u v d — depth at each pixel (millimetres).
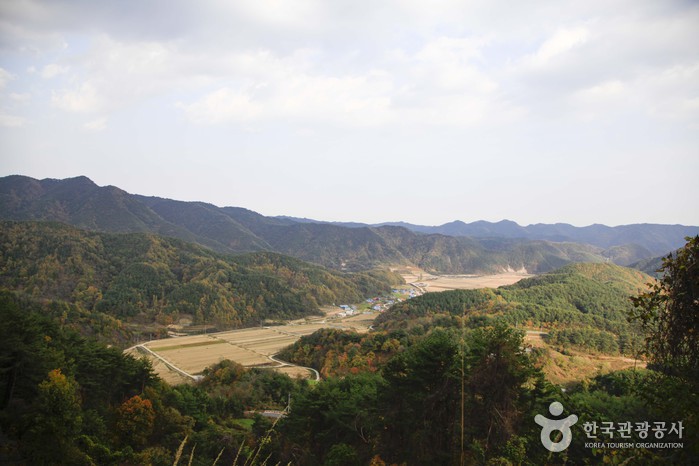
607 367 60969
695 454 7719
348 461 33844
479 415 23797
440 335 34000
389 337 86562
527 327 80312
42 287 137875
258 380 79625
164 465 41750
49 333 59750
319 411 44656
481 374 24000
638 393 9047
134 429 45344
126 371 58750
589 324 79875
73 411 35750
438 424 29281
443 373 29609
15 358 37406
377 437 37094
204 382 83812
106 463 36969
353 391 47812
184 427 50719
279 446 43875
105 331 113000
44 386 35188
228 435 50938
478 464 21359
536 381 25266
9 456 27641
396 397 35125
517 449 19219
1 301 48531
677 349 8570
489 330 25688
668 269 8945
